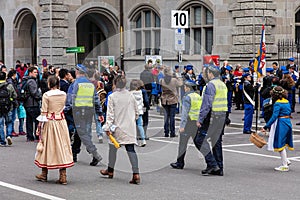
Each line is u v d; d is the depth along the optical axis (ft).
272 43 82.99
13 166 39.99
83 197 30.96
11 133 51.13
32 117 51.57
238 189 32.76
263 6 81.92
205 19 88.94
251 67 71.77
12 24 107.14
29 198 30.81
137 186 33.65
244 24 82.38
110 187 33.37
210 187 33.30
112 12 101.65
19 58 107.96
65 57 98.37
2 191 32.48
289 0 84.28
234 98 81.61
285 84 58.90
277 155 44.65
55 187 33.45
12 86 49.01
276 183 34.42
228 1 84.17
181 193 31.76
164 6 92.94
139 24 99.04
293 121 63.67
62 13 97.76
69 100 39.63
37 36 100.48
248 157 43.80
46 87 52.37
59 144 33.96
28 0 102.12
